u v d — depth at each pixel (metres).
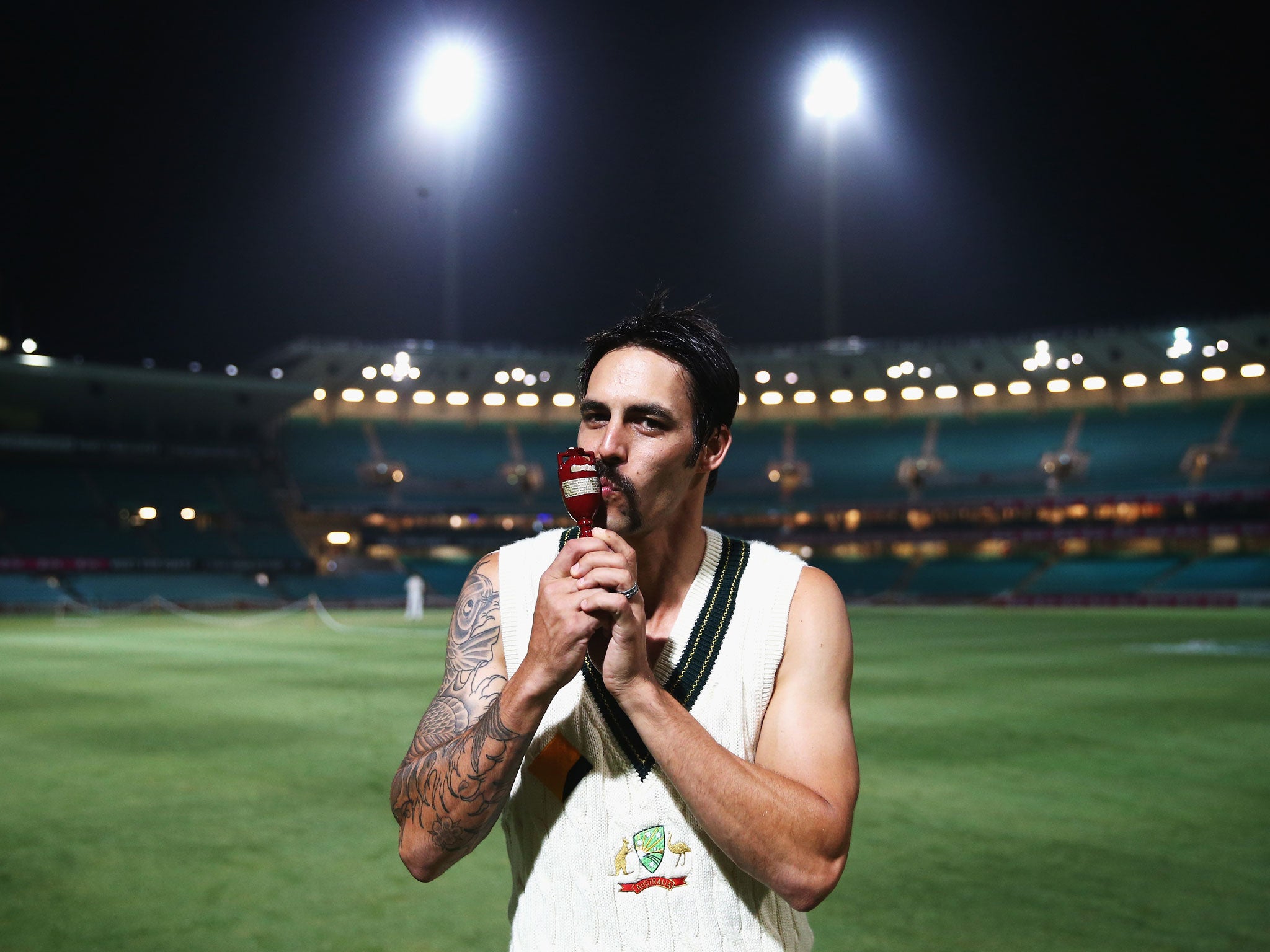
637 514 1.60
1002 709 11.79
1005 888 5.01
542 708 1.50
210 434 52.97
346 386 57.22
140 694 13.39
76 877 5.24
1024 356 54.47
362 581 48.69
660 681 1.66
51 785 7.55
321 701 12.60
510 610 1.78
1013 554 52.72
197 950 4.21
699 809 1.48
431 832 1.60
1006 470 55.09
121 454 48.66
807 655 1.69
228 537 48.91
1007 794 7.20
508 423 60.53
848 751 1.65
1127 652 20.16
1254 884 5.07
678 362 1.63
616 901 1.57
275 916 4.64
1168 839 5.97
